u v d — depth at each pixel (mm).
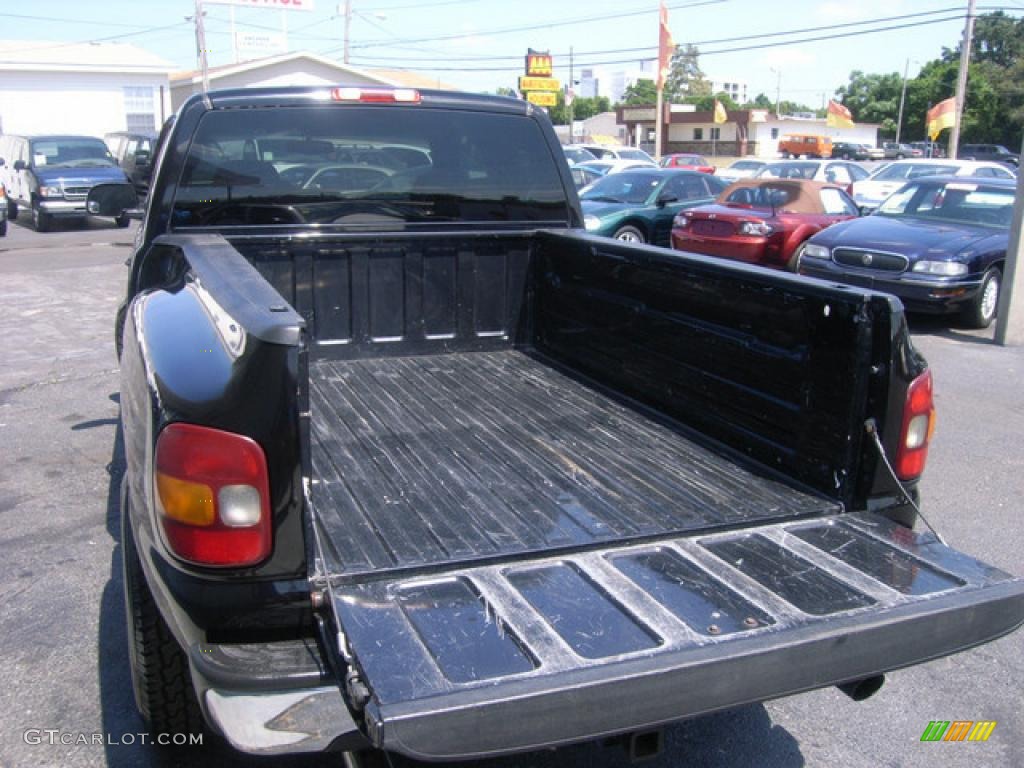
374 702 1838
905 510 2871
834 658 2162
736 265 3201
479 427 3615
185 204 4000
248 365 2131
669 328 3600
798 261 10953
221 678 2094
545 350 4645
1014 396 7629
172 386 2238
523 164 4559
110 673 3482
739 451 3309
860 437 2787
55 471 5555
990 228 10617
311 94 4070
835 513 2838
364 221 4316
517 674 1939
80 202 19062
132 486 2580
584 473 3145
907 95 82000
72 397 7098
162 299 2877
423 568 2396
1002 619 2357
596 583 2373
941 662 3744
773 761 3098
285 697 2096
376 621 2129
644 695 1980
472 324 4645
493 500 2898
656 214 14062
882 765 3090
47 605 3971
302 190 4184
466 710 1838
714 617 2211
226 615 2203
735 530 2713
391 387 4105
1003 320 9477
